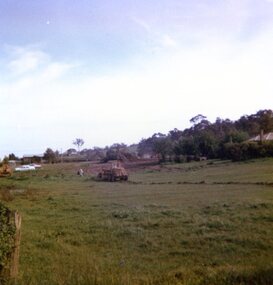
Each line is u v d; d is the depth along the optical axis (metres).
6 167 61.03
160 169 60.88
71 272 8.98
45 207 25.66
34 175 59.69
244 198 25.09
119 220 19.55
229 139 71.12
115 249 14.15
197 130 109.06
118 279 7.82
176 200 26.28
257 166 51.38
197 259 12.49
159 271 10.88
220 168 53.44
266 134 74.38
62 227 18.41
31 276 9.61
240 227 16.45
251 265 9.23
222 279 7.74
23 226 18.67
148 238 15.37
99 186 40.84
